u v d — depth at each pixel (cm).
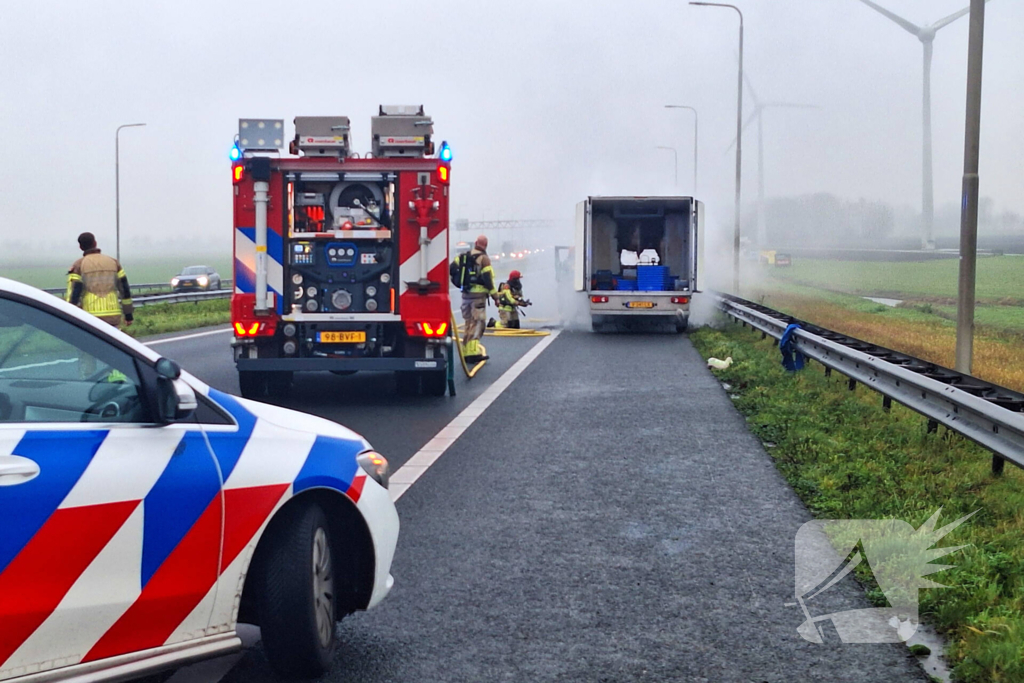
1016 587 554
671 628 520
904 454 920
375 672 463
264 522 427
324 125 1287
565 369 1738
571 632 515
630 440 1055
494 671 465
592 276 2727
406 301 1312
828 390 1358
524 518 741
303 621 436
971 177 1333
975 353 1948
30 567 357
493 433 1102
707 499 796
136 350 407
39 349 390
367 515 474
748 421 1158
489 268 1767
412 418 1208
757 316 2247
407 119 1294
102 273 1403
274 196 1299
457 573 612
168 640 400
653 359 1908
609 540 683
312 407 1296
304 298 1314
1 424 367
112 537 379
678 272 2708
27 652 358
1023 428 725
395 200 1307
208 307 3822
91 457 378
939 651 488
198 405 430
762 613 542
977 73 1331
